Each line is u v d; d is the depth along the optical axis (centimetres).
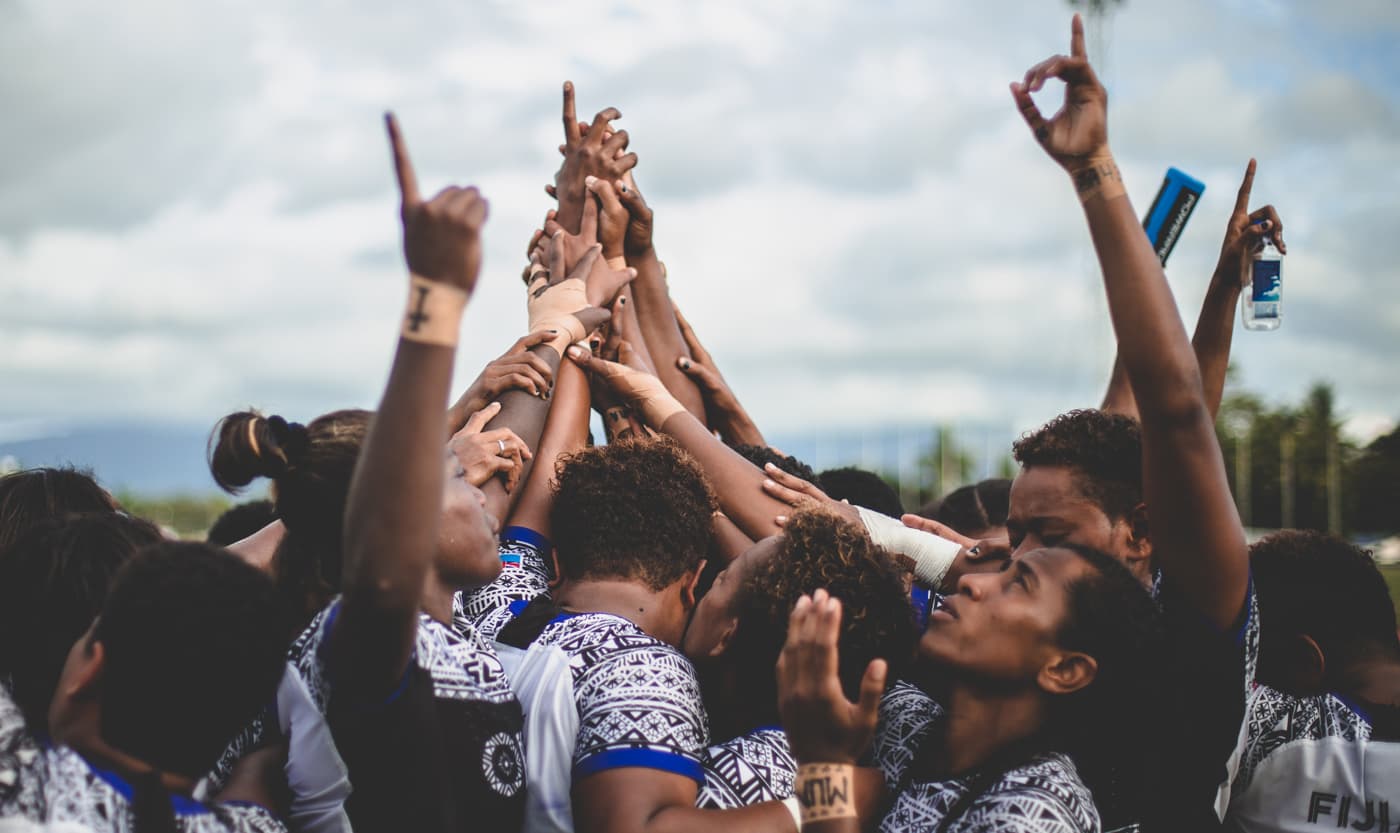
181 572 181
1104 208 210
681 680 229
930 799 214
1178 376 206
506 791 213
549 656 233
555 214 374
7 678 212
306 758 203
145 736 178
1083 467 246
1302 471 5781
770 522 299
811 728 194
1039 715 215
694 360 422
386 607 177
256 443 215
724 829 207
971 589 218
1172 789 221
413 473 175
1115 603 212
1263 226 295
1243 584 219
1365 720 266
